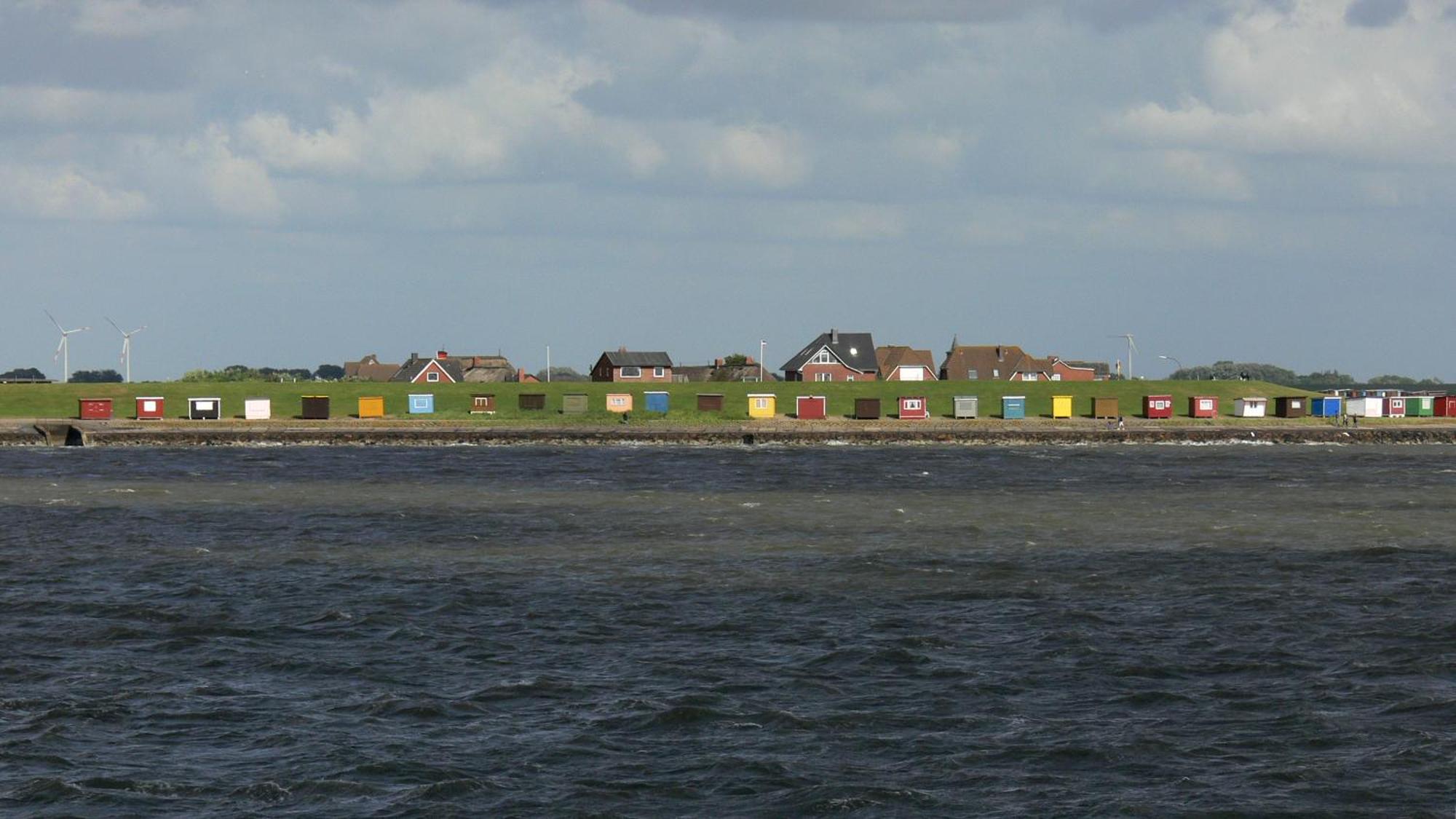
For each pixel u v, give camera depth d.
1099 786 95.75
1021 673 124.56
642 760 100.69
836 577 173.00
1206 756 101.88
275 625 143.88
